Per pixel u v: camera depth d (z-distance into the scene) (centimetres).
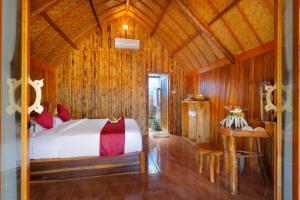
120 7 475
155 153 401
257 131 229
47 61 444
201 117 458
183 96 612
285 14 127
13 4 116
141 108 578
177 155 388
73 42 486
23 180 116
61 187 250
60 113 419
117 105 563
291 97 121
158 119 774
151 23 507
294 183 115
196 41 427
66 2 317
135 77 574
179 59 584
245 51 327
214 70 445
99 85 550
